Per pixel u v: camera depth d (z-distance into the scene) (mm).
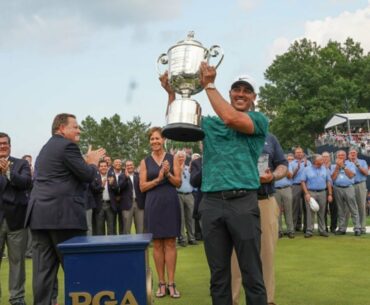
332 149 37125
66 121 4445
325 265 7148
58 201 4195
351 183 11211
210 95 3342
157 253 5578
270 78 69188
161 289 5547
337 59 66688
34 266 4289
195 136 3479
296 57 67438
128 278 2789
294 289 5586
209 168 3453
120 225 10156
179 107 3420
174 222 5523
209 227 3387
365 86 65438
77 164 4227
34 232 4281
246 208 3322
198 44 3617
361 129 42156
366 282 5918
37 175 4324
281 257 7973
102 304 2785
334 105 60750
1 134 5297
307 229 10914
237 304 4504
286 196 10820
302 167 11281
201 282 6293
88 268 2791
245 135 3438
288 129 61906
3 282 6781
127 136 65500
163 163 5469
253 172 3408
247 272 3305
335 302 4965
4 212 5223
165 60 3789
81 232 4336
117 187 9906
